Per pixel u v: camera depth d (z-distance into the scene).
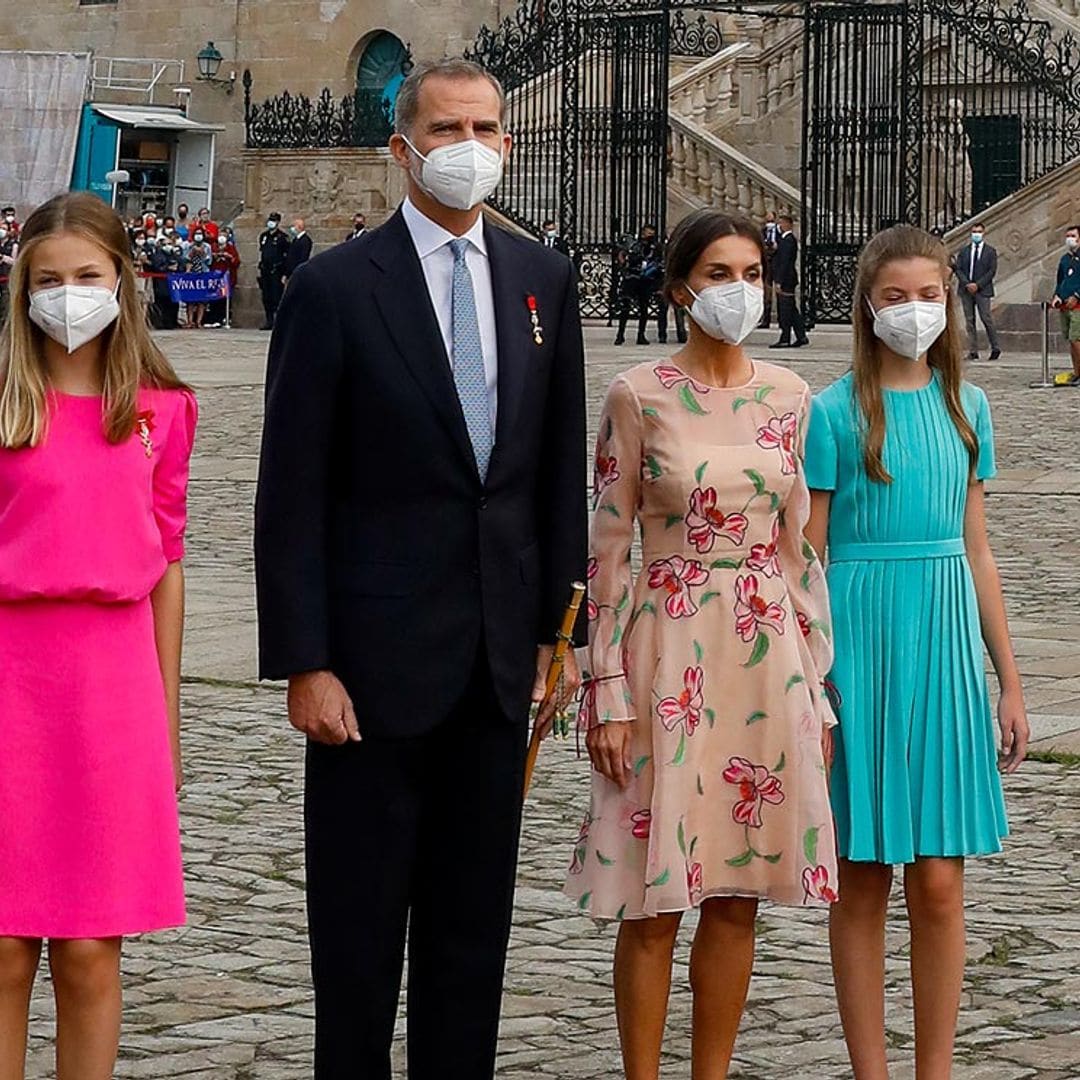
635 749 6.17
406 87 5.74
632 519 6.25
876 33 37.66
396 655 5.66
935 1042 6.37
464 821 5.81
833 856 6.18
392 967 5.80
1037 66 37.88
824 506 6.42
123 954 7.92
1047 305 30.08
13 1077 5.66
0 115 49.25
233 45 55.81
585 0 43.78
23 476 5.58
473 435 5.71
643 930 6.23
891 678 6.35
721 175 42.31
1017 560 16.84
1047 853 9.38
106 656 5.63
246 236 47.94
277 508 5.67
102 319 5.55
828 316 38.50
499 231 5.89
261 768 10.98
